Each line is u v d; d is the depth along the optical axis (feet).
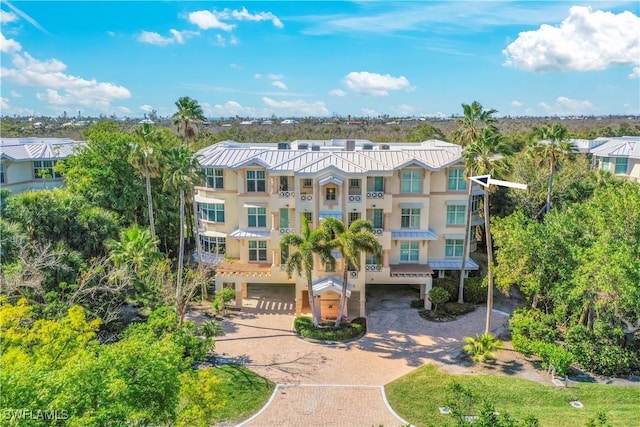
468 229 132.67
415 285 147.74
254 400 86.63
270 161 137.18
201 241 151.64
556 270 105.50
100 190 148.36
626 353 94.94
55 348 62.23
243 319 124.88
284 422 80.53
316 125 533.55
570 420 75.97
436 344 111.04
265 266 136.98
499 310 130.93
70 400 44.37
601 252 91.09
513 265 109.50
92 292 99.81
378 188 131.75
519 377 94.32
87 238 113.09
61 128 424.46
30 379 45.14
